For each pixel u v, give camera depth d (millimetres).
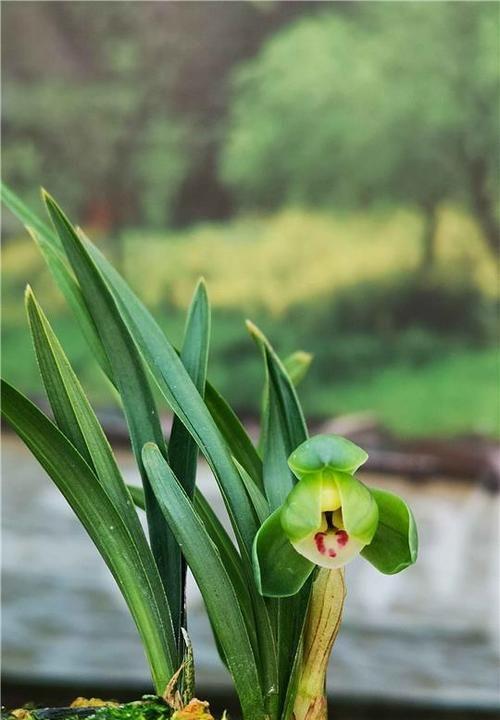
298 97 5137
